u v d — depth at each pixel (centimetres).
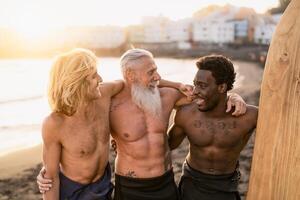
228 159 268
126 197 270
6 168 741
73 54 224
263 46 11469
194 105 276
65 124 231
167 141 279
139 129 262
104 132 248
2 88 2714
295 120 205
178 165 676
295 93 205
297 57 205
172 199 273
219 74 249
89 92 226
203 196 269
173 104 276
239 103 256
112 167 673
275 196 215
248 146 762
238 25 12762
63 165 242
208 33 13450
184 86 276
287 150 209
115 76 3966
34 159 818
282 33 211
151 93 261
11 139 1062
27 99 2070
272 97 215
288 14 211
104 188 252
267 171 219
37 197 592
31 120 1395
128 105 263
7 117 1464
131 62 258
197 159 273
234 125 262
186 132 275
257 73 4166
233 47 12188
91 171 242
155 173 265
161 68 5319
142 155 263
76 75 219
